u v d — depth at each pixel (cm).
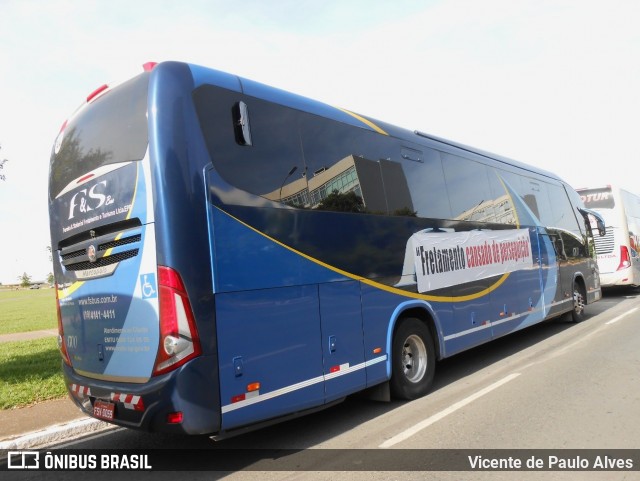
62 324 523
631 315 1233
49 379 817
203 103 431
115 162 439
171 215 395
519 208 974
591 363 755
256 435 531
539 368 747
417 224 661
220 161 429
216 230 414
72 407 661
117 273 434
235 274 423
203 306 397
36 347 1223
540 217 1063
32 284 15438
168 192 397
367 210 580
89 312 471
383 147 632
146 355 409
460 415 550
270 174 470
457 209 765
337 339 513
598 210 1669
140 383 414
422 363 648
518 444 459
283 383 452
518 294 917
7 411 647
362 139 599
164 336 392
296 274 477
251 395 423
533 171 1094
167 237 394
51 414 629
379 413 580
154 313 401
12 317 2581
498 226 881
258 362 432
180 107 414
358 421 556
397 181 642
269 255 453
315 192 514
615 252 1639
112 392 432
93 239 461
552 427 498
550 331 1098
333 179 540
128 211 422
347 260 538
